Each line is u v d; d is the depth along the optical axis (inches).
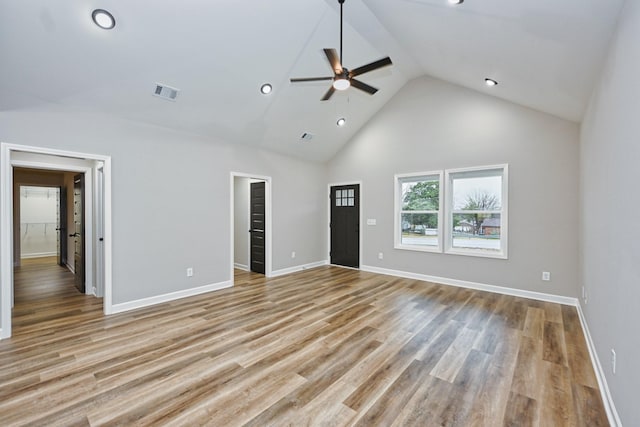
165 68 125.9
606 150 83.9
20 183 250.5
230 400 76.9
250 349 104.7
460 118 188.5
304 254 245.8
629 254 61.6
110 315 137.9
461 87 187.9
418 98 207.5
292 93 170.4
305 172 245.1
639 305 54.9
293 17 125.4
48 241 324.8
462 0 86.5
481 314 139.3
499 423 68.8
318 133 220.2
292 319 133.3
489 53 117.2
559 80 111.8
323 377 87.4
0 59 99.6
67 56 107.0
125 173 144.3
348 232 251.1
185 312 142.2
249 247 240.2
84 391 80.5
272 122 187.8
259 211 228.5
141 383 84.3
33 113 118.3
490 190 181.8
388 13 122.4
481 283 181.6
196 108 153.7
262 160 211.9
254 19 119.4
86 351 102.9
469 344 108.8
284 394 79.4
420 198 212.2
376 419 70.0
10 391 80.4
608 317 79.1
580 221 143.9
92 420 69.6
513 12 81.8
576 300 152.2
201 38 118.9
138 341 110.8
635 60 57.4
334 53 106.0
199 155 174.6
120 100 132.7
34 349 104.3
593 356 96.7
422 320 132.2
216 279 182.9
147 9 102.4
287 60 146.3
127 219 145.3
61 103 122.8
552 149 158.4
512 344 108.8
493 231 180.7
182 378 86.8
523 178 166.6
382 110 226.5
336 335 116.3
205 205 177.3
